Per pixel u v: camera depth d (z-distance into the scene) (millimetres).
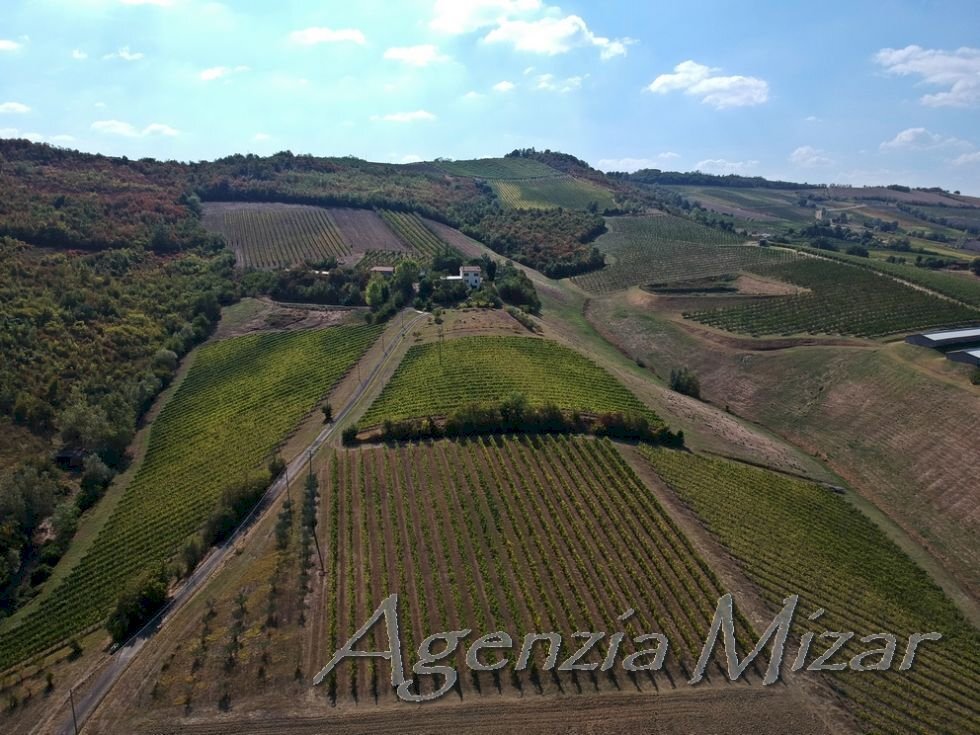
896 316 148875
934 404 106375
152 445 109188
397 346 134875
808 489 90375
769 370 132125
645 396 114500
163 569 68125
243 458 97750
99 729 52469
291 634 60406
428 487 83625
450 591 66188
